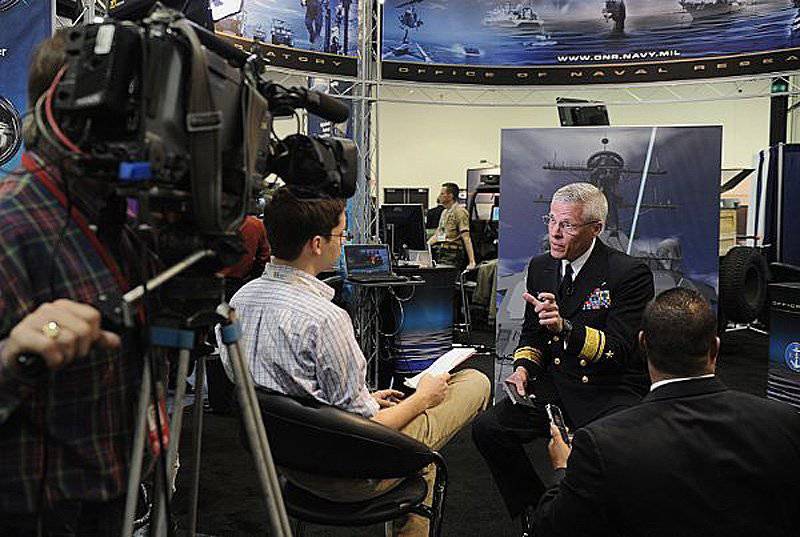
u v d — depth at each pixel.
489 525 2.86
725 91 9.02
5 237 0.82
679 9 5.36
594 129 4.20
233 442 3.79
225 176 0.90
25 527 0.88
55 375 0.86
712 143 4.03
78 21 2.96
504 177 4.33
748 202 8.26
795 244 6.59
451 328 4.82
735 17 5.25
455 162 10.21
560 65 5.60
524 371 2.51
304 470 1.67
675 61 5.43
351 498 1.81
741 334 7.37
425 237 5.25
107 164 0.80
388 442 1.64
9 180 0.88
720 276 6.18
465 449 3.85
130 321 0.77
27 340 0.69
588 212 2.32
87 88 0.79
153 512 0.95
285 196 1.74
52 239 0.85
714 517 1.26
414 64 5.47
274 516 0.99
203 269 0.89
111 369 0.90
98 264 0.88
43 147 0.87
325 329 1.70
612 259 2.37
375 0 5.23
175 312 0.86
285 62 4.84
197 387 1.05
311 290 1.78
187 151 0.82
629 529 1.30
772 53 5.19
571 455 1.36
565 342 2.21
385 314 4.67
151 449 0.96
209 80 0.85
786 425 1.29
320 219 1.75
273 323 1.70
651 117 9.46
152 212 0.85
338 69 5.04
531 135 4.28
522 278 4.32
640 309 2.28
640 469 1.27
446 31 5.53
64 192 0.87
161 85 0.80
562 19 5.55
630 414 1.35
